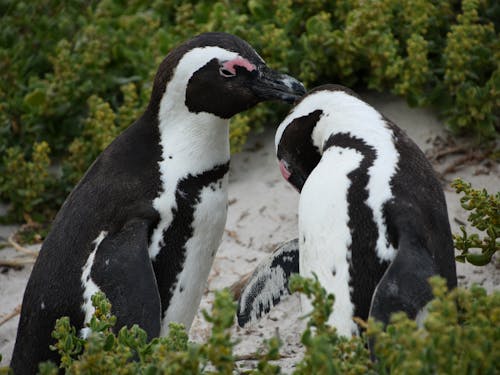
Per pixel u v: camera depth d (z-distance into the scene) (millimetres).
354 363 9609
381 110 17578
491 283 14477
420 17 17422
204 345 9203
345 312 10531
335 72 17797
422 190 10703
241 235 16234
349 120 11562
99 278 11422
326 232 10617
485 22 17625
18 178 17219
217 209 12344
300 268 11148
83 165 17375
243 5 19016
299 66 17828
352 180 10672
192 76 12180
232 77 12258
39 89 17984
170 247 12031
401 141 11289
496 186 16156
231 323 9008
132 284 11234
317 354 8852
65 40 18703
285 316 14672
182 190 12086
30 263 16391
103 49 18641
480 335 9000
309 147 12211
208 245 12391
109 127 17312
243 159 17625
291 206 16594
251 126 17812
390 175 10664
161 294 12109
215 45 12281
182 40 18375
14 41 20031
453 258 10891
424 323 8883
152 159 12203
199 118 12234
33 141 18156
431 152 16812
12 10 20375
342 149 11195
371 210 10461
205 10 18938
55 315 11656
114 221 11805
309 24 17547
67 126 18156
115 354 10070
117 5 20141
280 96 12312
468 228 15406
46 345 11758
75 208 12031
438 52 17453
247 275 15320
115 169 12141
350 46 17234
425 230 10375
